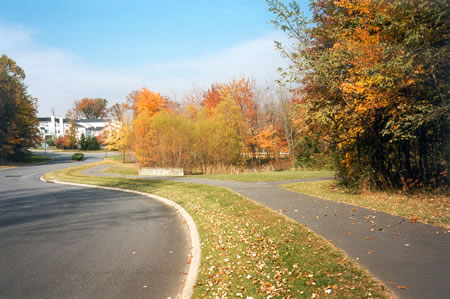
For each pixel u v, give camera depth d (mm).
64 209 14391
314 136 15203
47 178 32062
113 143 57750
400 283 4754
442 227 7746
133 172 36500
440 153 12992
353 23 12945
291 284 5012
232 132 37875
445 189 12812
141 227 10531
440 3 10633
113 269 6586
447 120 11844
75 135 101562
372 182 14180
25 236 9477
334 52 12570
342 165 15289
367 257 5934
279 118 44062
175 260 7152
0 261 7168
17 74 63750
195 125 38250
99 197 18484
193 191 17609
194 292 5156
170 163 35375
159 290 5559
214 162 36500
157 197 17891
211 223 10055
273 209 11086
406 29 11422
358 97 12289
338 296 4477
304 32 13141
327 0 13453
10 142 56375
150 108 54406
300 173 24922
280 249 6762
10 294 5406
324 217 9438
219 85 53781
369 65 11844
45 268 6668
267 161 43312
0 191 22625
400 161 13984
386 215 9328
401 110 11875
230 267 6059
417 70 11062
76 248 8141
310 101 13922
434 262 5527
